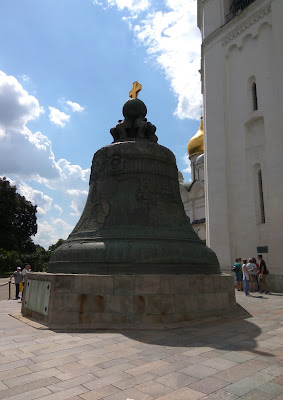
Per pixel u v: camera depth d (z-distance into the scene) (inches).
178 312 256.4
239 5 823.1
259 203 695.1
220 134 780.0
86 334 228.1
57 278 259.6
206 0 892.0
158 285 253.9
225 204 740.7
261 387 139.9
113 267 268.5
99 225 304.7
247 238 697.0
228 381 146.4
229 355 182.7
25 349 194.4
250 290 621.0
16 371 159.5
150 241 284.8
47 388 139.9
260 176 706.2
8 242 1621.6
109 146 335.3
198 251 303.4
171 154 350.3
